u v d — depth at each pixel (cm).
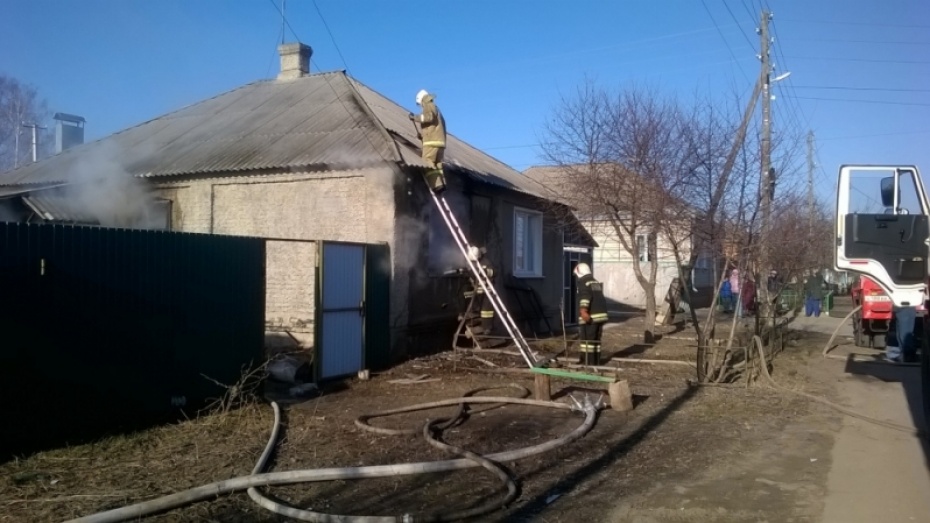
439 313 1351
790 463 683
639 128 1691
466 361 1262
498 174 1653
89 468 637
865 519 532
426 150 1219
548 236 1862
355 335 1120
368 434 773
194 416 832
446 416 864
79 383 713
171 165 1365
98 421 732
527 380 1111
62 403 698
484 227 1532
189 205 1361
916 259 912
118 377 752
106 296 741
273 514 533
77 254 714
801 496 585
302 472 602
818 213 2375
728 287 2534
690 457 702
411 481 615
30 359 671
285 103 1582
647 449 730
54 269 693
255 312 924
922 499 577
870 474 647
